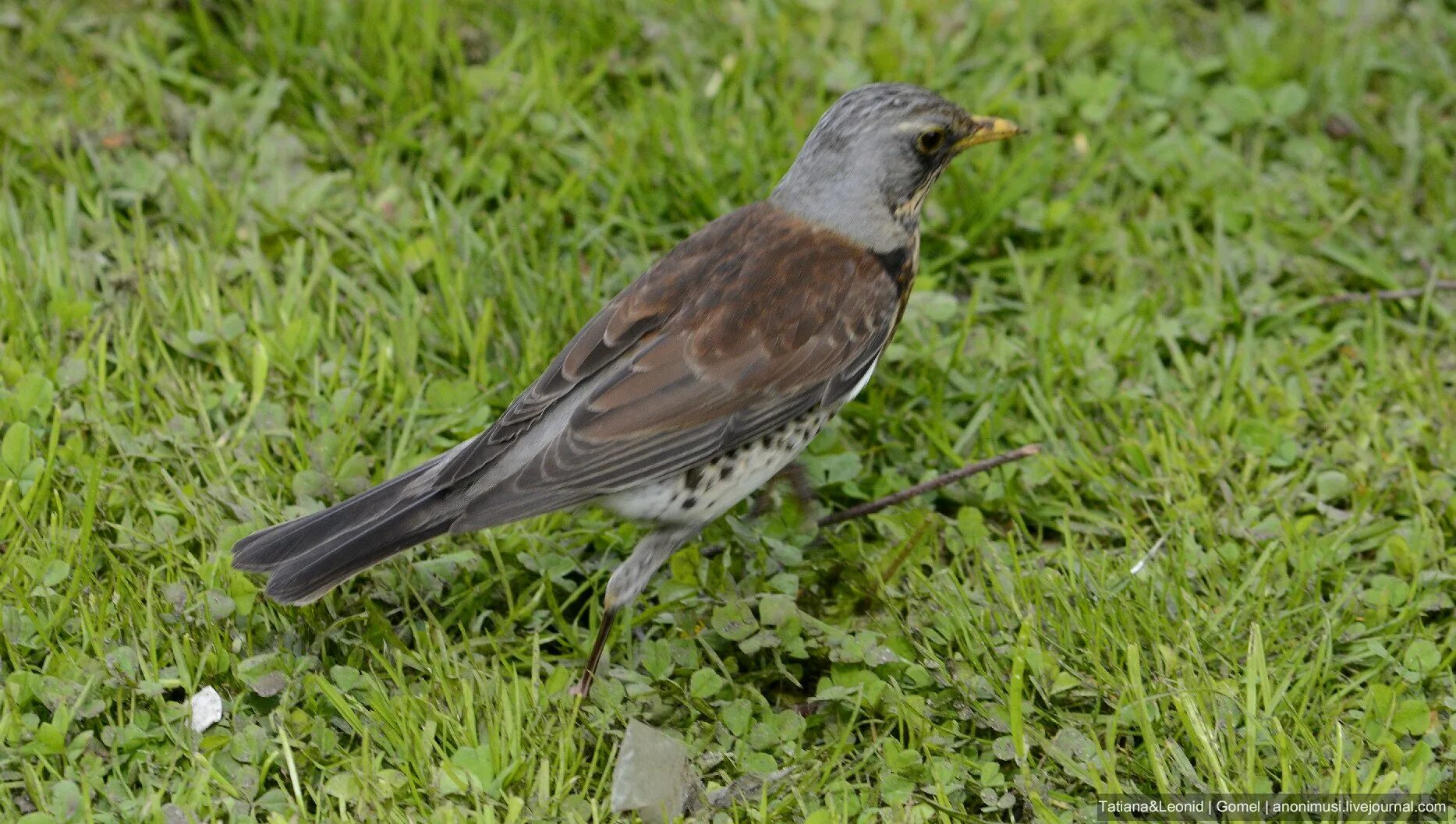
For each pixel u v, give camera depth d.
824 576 9.69
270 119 12.59
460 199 12.30
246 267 11.24
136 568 9.04
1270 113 13.27
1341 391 11.17
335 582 8.04
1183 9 14.41
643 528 9.89
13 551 8.87
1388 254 12.29
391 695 8.70
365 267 11.50
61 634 8.62
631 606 9.50
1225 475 10.45
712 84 13.08
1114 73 13.59
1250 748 8.19
